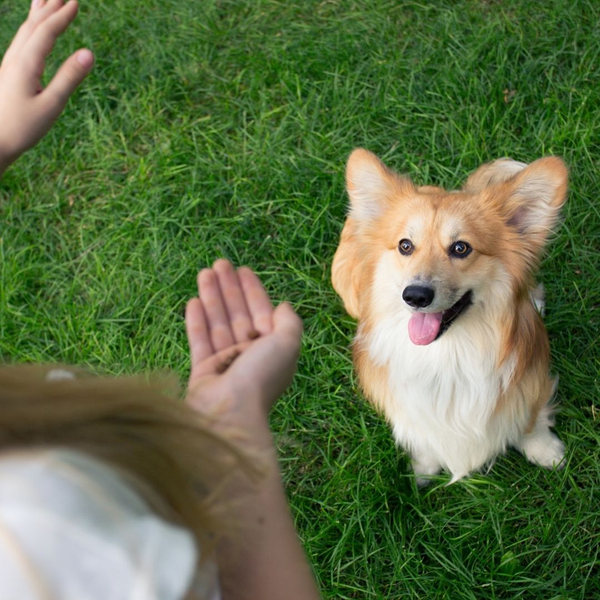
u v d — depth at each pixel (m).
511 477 0.97
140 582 0.28
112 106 1.37
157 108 1.34
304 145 1.27
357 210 0.93
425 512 0.96
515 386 0.90
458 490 0.98
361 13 1.37
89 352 1.12
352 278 1.03
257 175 1.24
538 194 0.85
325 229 1.19
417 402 0.92
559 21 1.28
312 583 0.46
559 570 0.90
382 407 0.97
